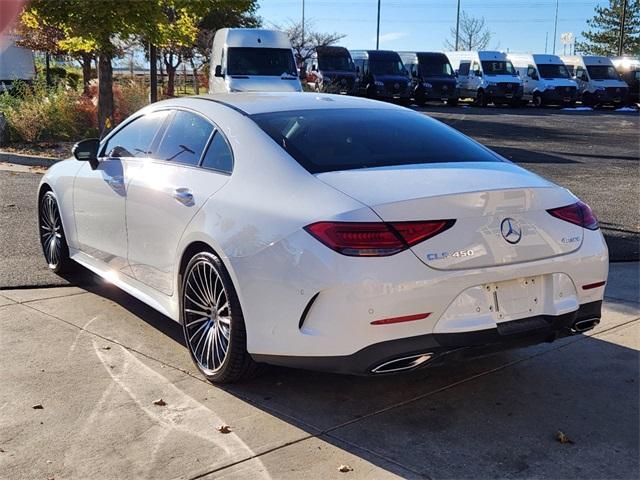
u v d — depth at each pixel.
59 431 3.35
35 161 12.61
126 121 5.20
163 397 3.74
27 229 7.52
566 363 4.28
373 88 32.78
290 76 18.05
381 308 3.17
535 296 3.52
